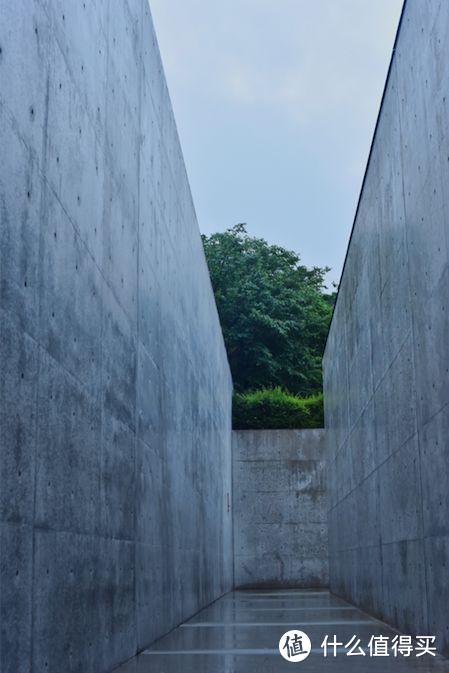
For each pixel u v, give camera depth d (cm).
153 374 685
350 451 1148
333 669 500
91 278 454
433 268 550
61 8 392
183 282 925
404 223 664
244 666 514
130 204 589
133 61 611
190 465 960
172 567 782
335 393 1384
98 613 451
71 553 394
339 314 1284
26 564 319
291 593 1544
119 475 528
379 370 839
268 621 867
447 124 495
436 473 557
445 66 496
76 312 415
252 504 1833
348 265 1134
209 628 789
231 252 3014
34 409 334
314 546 1812
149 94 689
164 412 747
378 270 827
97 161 476
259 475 1845
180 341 884
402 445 702
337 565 1386
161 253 747
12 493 303
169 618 753
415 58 601
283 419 1945
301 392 2888
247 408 1955
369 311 909
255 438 1862
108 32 517
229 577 1634
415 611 649
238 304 2892
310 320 2991
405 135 651
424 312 586
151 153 693
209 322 1284
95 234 467
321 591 1617
